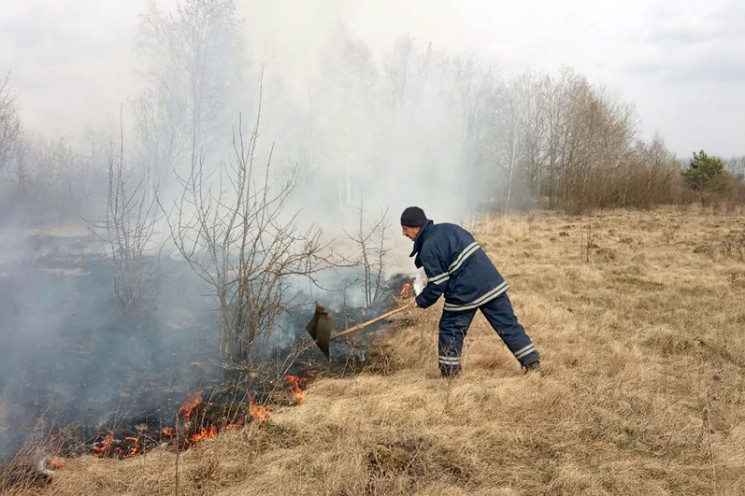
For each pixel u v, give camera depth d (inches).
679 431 134.8
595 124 1000.9
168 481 109.6
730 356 194.7
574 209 852.6
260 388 166.4
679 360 188.9
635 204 985.5
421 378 169.2
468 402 146.5
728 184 1101.7
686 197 1050.7
